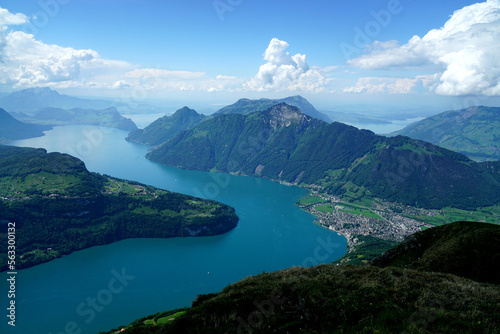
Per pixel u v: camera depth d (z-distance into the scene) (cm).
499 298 2595
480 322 2192
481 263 3903
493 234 4281
